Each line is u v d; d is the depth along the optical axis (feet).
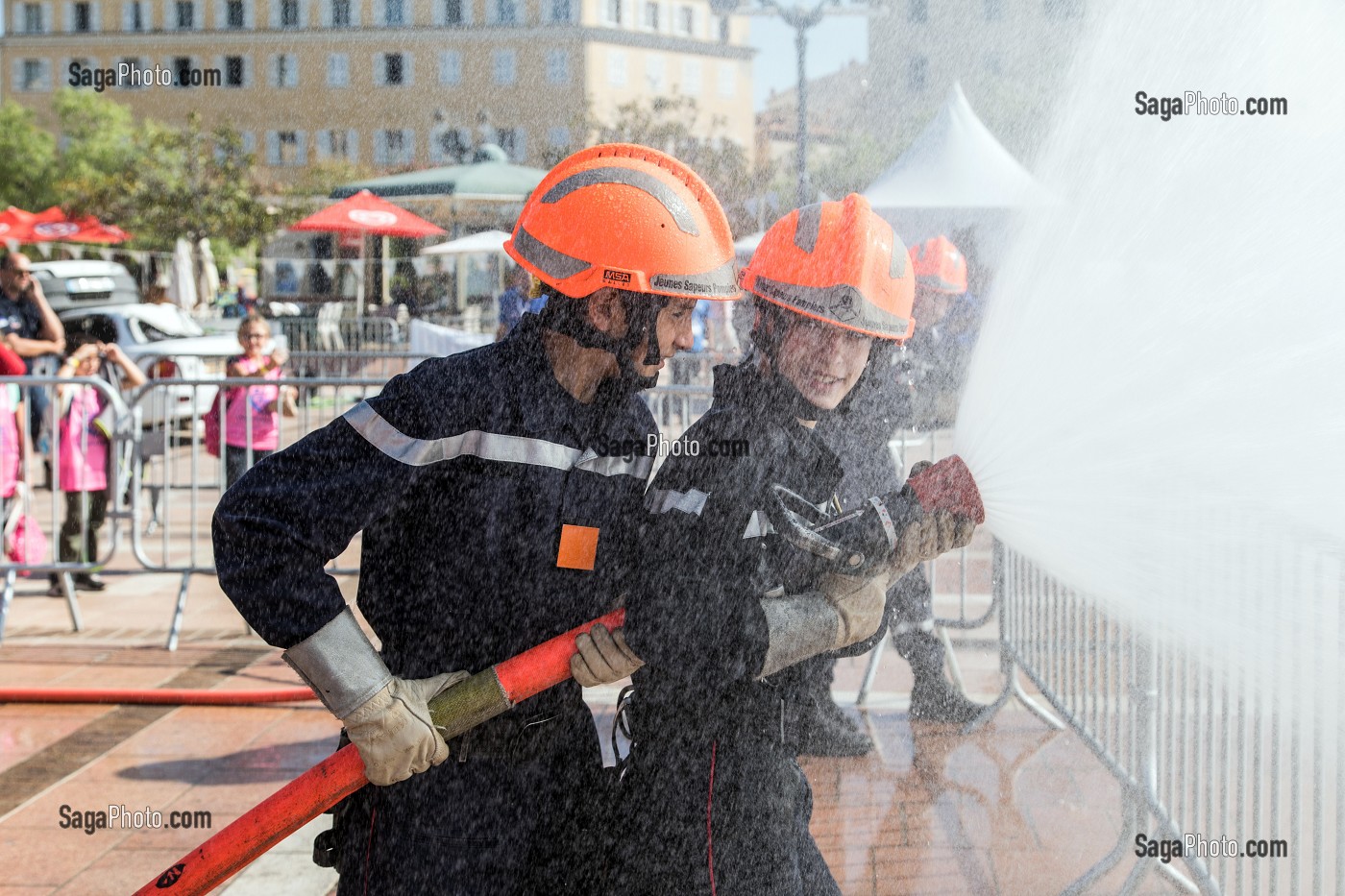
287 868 9.90
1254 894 7.51
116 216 64.69
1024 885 8.84
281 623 5.02
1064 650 10.46
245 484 5.06
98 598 20.01
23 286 23.73
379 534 5.48
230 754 12.67
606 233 5.26
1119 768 9.02
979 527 5.76
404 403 5.16
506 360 5.35
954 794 10.59
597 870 5.81
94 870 9.86
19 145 86.53
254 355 22.62
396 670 5.53
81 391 19.06
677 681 5.27
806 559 5.47
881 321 5.75
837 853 9.43
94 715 14.01
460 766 5.54
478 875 5.60
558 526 5.39
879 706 13.17
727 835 5.51
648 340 5.35
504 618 5.44
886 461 8.91
